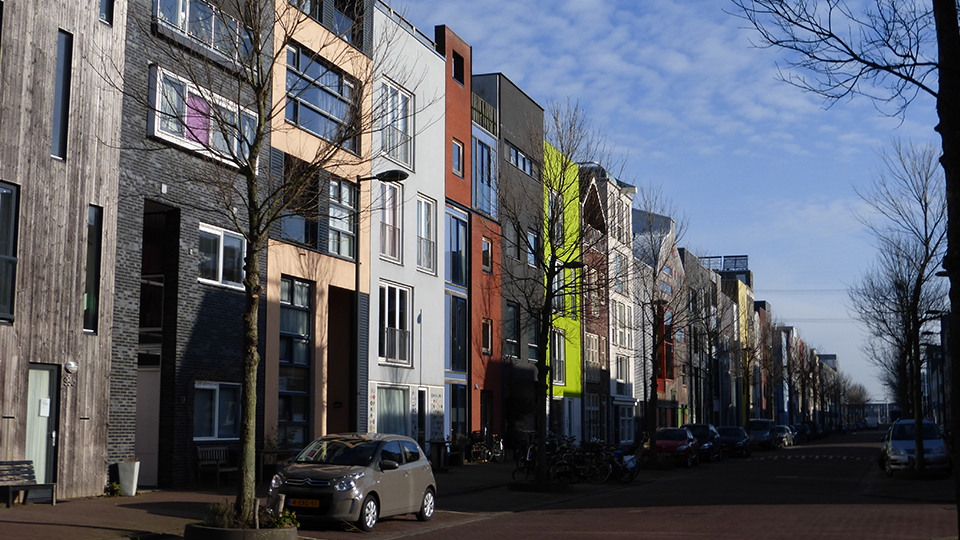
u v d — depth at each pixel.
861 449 59.84
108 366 17.91
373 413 27.61
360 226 27.14
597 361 49.78
